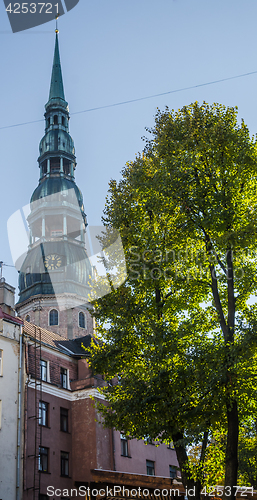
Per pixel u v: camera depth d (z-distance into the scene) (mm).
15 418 26766
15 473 25672
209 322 17266
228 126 16906
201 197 16094
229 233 15086
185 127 17766
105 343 17047
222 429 16125
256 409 15477
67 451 30781
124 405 15469
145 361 16016
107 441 31828
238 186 16500
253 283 16359
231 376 14328
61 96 82000
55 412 30859
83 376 34125
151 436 15008
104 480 26891
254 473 27266
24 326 32031
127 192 18188
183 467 15531
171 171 16781
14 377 27609
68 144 77562
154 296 17562
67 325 62969
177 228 16516
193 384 14719
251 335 14055
